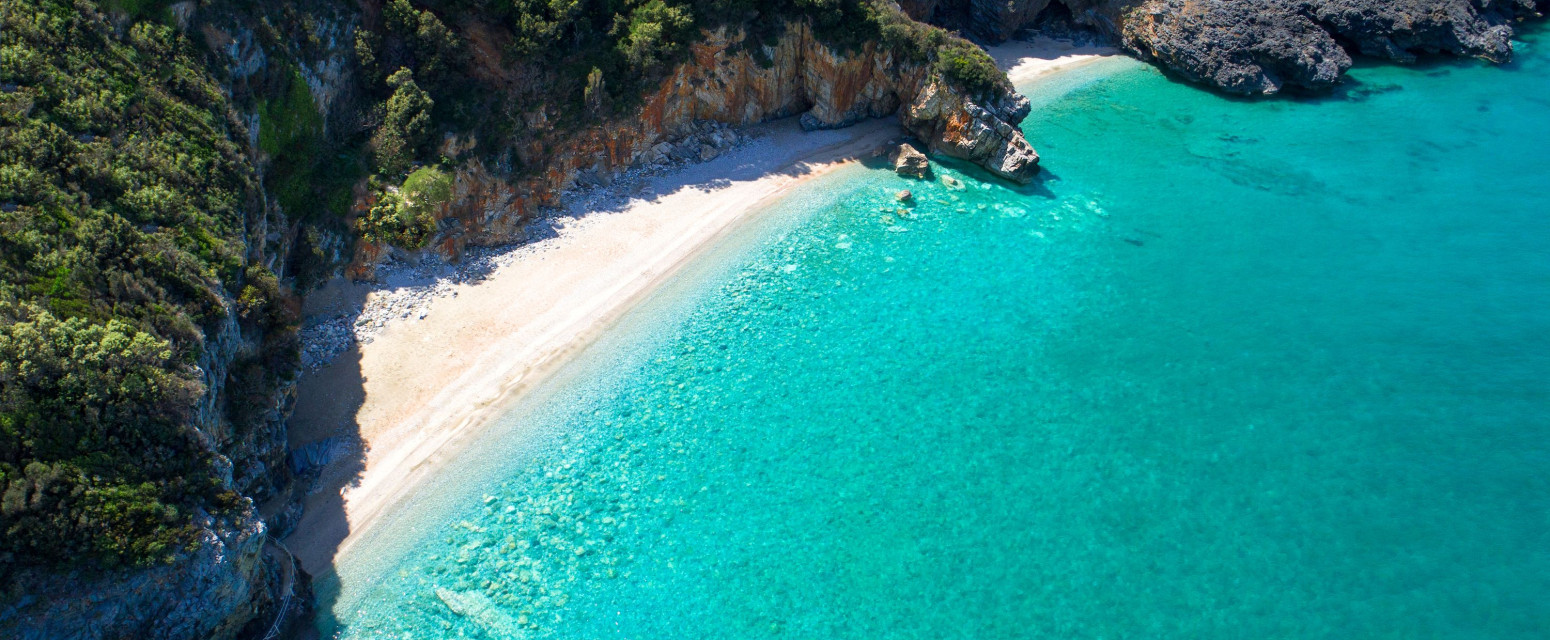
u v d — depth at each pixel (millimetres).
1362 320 52594
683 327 51281
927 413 46750
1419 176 66812
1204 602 37938
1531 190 64750
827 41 65438
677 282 54344
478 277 53000
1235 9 80312
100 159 36719
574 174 60000
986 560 39719
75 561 29031
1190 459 44125
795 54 66688
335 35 50938
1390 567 39031
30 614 28328
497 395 46312
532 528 40531
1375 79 82188
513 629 36969
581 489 42281
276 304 41000
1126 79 81062
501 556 39375
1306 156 69812
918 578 39094
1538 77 82188
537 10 55406
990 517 41500
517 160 56562
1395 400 47094
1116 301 54625
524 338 49531
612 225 58031
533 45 54688
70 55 38844
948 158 67125
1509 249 58344
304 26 48750
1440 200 63844
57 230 34000
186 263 36219
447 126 53594
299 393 44844
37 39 38219
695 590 38594
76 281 33031
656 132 63562
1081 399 47656
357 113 52219
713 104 66000
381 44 53219
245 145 43906
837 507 41906
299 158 48344
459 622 37031
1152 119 74750
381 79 53250
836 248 58062
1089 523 41188
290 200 47469
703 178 63125
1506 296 54125
